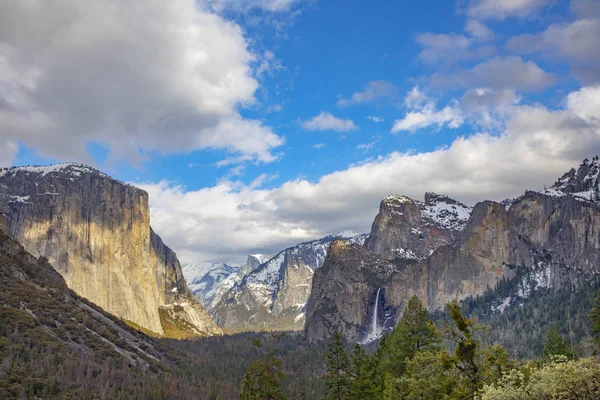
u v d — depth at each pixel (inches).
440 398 3075.8
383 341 5083.7
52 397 6156.5
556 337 5900.6
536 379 2316.7
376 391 4274.1
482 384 2694.4
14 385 6082.7
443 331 2965.1
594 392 2170.3
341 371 5260.8
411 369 3540.8
